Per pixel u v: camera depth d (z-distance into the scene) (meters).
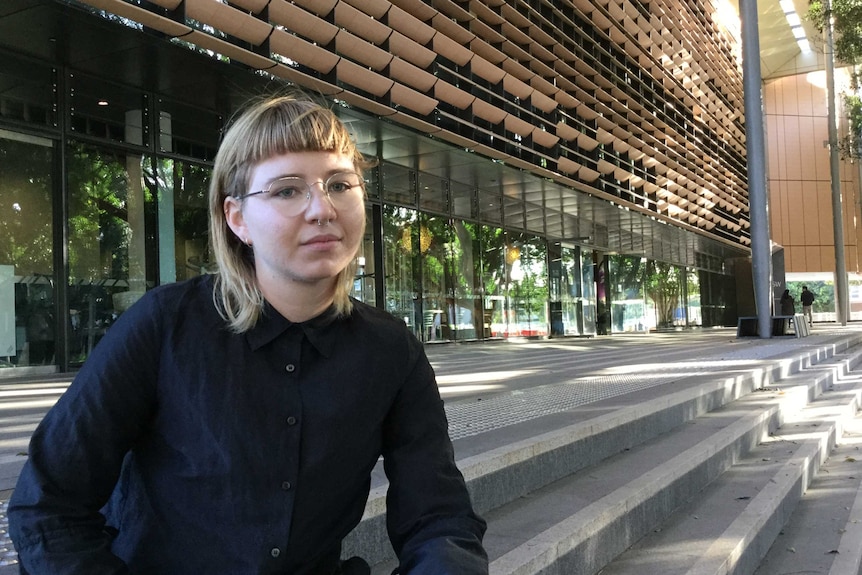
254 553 1.19
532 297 21.55
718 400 6.48
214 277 1.32
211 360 1.22
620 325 28.42
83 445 1.18
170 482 1.23
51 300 9.45
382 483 2.71
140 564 1.24
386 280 15.09
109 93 10.01
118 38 8.55
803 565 3.54
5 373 8.99
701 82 32.44
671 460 4.09
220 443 1.19
